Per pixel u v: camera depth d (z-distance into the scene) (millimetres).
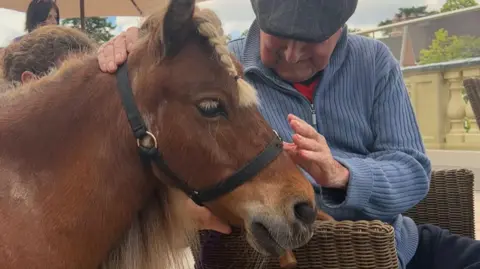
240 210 1503
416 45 7820
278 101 1994
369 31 8414
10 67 2289
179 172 1511
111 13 5109
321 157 1636
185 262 1807
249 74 2016
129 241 1646
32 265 1436
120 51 1575
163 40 1427
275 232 1459
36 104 1552
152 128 1495
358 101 2041
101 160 1528
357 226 1483
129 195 1566
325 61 1925
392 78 2082
